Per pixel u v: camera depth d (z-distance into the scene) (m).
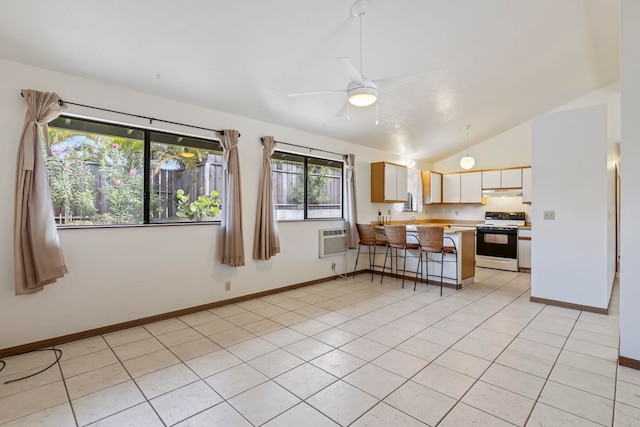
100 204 3.28
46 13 2.31
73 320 2.98
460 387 2.21
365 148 6.13
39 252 2.68
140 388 2.21
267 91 3.75
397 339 3.01
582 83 5.20
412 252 5.43
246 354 2.71
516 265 6.16
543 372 2.40
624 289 2.50
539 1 3.02
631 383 2.25
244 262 4.09
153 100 3.47
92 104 3.08
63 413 1.94
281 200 4.87
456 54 3.62
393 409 1.97
